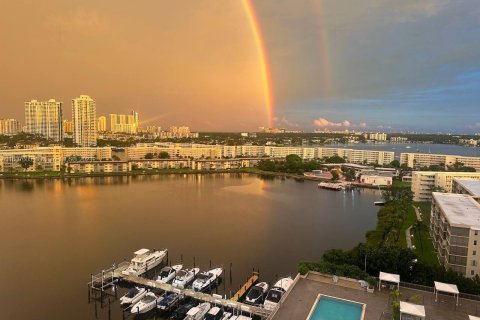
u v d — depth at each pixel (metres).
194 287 99.00
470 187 164.25
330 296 71.00
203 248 139.12
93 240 148.25
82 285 104.69
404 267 82.88
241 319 81.38
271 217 196.62
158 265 119.81
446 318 63.28
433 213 144.62
